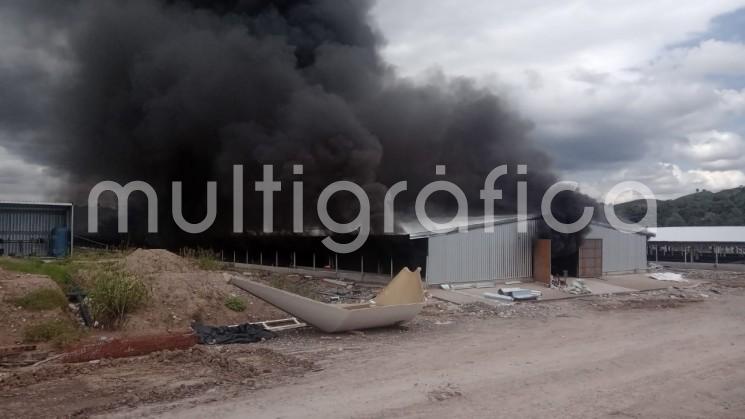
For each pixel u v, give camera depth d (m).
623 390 7.20
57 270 12.82
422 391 7.08
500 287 19.00
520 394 6.98
